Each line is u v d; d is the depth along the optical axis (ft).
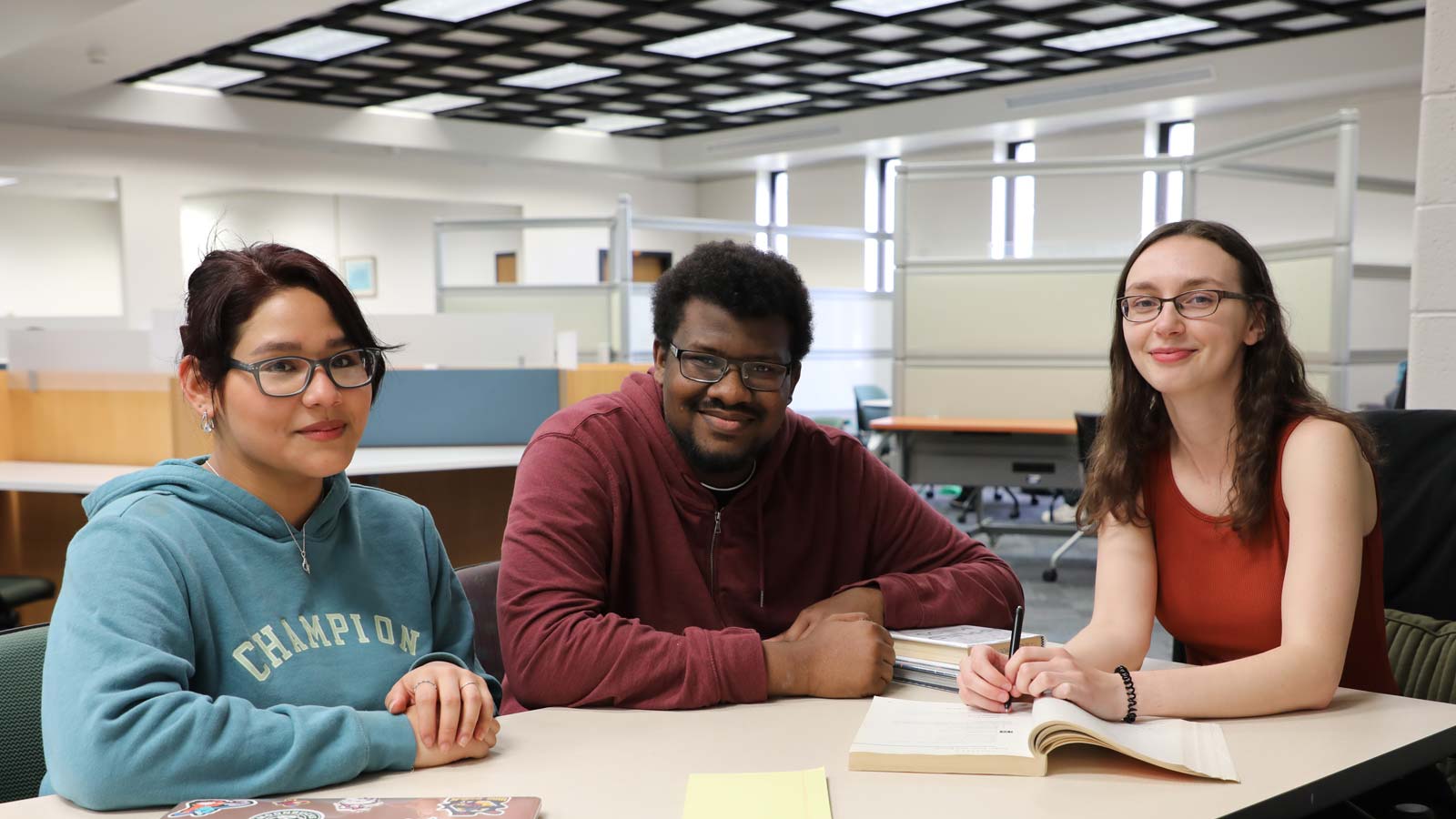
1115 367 5.19
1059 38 26.66
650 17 24.95
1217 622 4.93
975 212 36.52
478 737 3.66
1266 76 27.09
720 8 24.39
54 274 31.76
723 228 24.63
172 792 3.22
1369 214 27.66
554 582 4.59
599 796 3.31
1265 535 4.78
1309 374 15.31
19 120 30.60
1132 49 27.71
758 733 3.95
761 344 4.69
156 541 3.64
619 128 38.88
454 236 38.93
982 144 35.70
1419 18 24.61
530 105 34.35
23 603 9.89
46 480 10.41
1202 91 28.22
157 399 11.57
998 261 18.04
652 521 5.08
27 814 3.22
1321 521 4.49
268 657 3.80
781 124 37.60
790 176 41.75
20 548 12.30
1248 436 4.74
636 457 5.06
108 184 32.27
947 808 3.21
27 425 12.39
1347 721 4.06
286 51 27.32
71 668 3.31
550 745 3.82
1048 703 3.72
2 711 3.92
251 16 22.35
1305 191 28.76
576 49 27.81
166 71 29.32
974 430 17.19
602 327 23.20
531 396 13.74
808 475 5.42
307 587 3.98
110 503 3.82
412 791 3.37
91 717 3.19
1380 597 4.93
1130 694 3.99
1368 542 4.86
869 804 3.25
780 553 5.30
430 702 3.64
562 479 4.88
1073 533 17.57
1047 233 34.55
